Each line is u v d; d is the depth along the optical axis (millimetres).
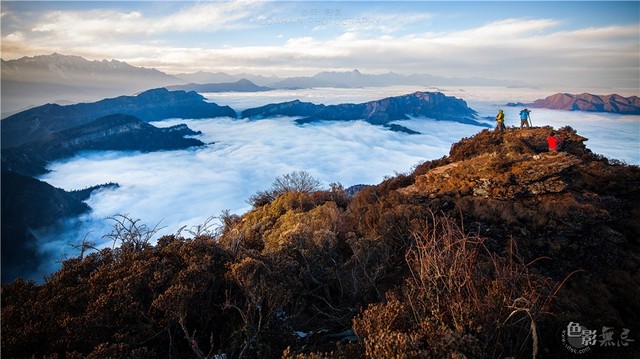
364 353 4723
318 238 8992
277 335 5977
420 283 6129
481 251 8484
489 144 15570
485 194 11102
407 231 9375
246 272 6219
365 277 7820
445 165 15180
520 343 4883
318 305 7895
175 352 5449
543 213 9664
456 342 4152
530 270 7012
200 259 7086
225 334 5992
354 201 14391
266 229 13617
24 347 5078
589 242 8484
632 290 6723
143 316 5789
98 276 6500
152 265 6688
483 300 4910
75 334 5164
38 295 6102
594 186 10961
